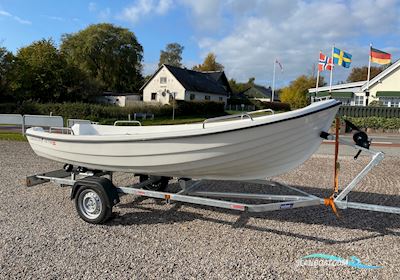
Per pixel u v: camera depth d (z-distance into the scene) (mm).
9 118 11836
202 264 3158
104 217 3980
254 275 2982
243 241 3701
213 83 46469
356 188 5992
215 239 3738
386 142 13414
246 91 70625
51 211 4488
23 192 5312
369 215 4586
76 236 3723
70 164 4719
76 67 31516
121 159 4086
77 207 4137
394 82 23703
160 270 3025
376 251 3512
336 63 24406
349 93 25562
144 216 4414
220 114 37188
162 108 30672
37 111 24656
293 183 6320
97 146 4141
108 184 4047
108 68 47750
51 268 3010
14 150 9477
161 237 3760
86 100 32406
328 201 3668
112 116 25125
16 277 2848
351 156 9641
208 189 5617
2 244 3467
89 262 3137
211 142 3600
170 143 3711
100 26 47969
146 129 5262
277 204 3721
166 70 39406
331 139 3734
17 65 27188
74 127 5289
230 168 3924
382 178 6832
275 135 3543
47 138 4594
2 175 6434
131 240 3660
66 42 48031
